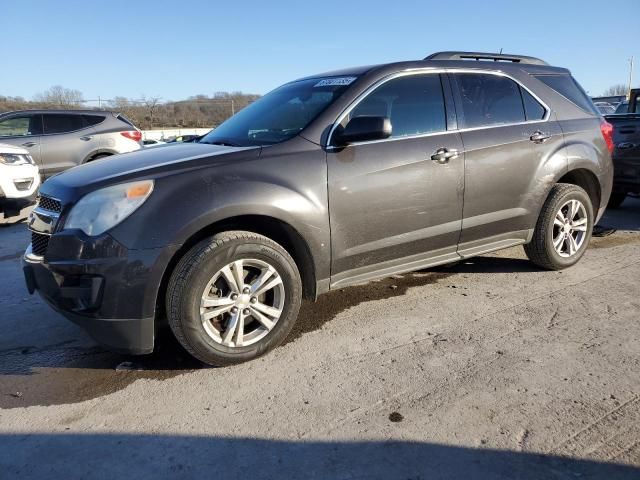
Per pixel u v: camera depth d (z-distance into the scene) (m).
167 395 2.75
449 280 4.47
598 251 5.32
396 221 3.52
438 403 2.61
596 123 4.69
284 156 3.14
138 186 2.79
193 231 2.80
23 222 7.70
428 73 3.82
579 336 3.33
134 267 2.71
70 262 2.73
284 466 2.18
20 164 7.48
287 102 3.85
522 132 4.13
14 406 2.67
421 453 2.24
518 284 4.33
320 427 2.44
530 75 4.41
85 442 2.37
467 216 3.88
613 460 2.17
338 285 3.43
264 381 2.88
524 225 4.27
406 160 3.51
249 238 2.96
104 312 2.74
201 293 2.85
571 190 4.41
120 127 10.49
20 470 2.18
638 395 2.63
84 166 3.39
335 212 3.25
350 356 3.14
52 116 9.84
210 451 2.29
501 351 3.15
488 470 2.12
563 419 2.45
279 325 3.14
